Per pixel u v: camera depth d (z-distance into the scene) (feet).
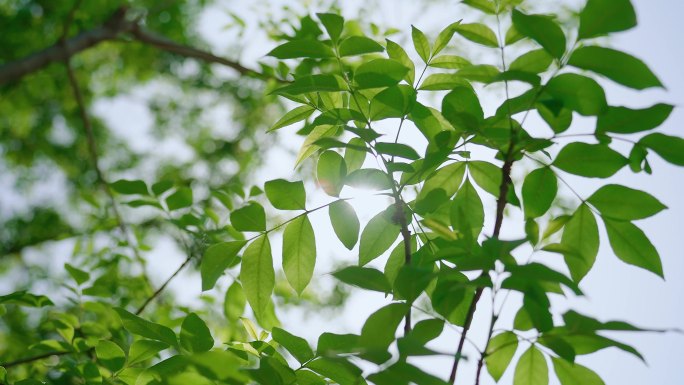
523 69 5.12
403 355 3.78
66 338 8.28
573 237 5.46
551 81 4.74
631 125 4.93
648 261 5.36
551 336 4.36
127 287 13.53
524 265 3.91
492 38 5.43
